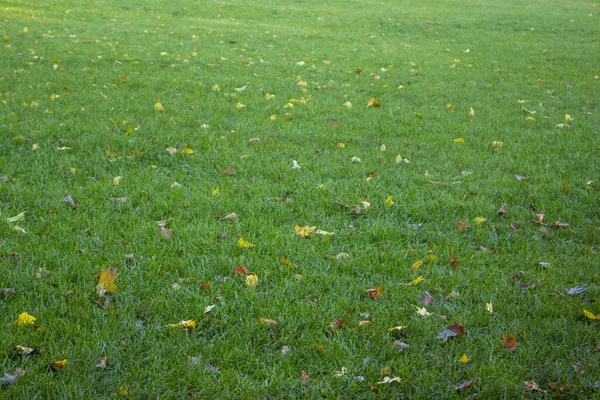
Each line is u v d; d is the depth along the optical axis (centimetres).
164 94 873
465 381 303
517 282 400
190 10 1816
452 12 1984
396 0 2225
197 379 298
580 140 721
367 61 1211
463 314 362
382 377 306
